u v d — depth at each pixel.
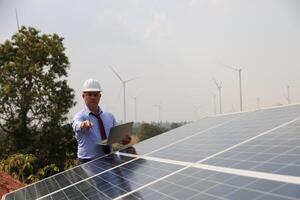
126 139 9.38
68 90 54.81
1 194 17.47
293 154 4.24
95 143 9.44
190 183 4.48
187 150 6.63
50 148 52.09
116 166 7.09
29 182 40.06
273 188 3.41
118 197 4.80
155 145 8.53
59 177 8.02
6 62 53.53
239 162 4.73
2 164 40.53
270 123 6.57
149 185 4.98
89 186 5.96
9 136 53.34
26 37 55.00
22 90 51.44
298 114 6.42
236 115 9.07
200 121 10.45
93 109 9.58
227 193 3.71
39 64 53.53
